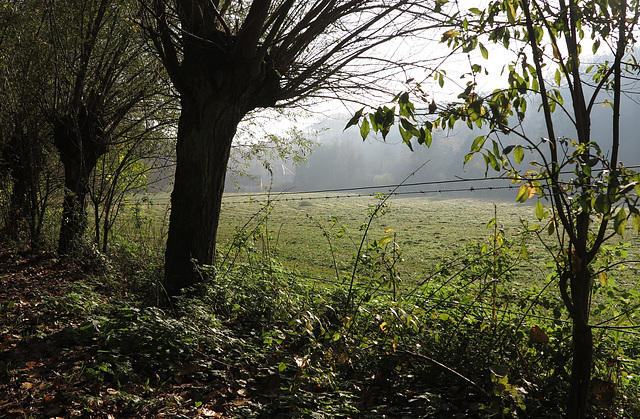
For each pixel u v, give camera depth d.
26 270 10.20
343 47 7.96
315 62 8.09
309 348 4.07
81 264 10.52
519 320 4.75
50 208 14.27
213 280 7.01
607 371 4.34
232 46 7.51
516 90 2.92
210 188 7.52
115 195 11.98
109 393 4.36
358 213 43.59
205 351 5.37
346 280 7.59
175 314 6.64
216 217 7.67
